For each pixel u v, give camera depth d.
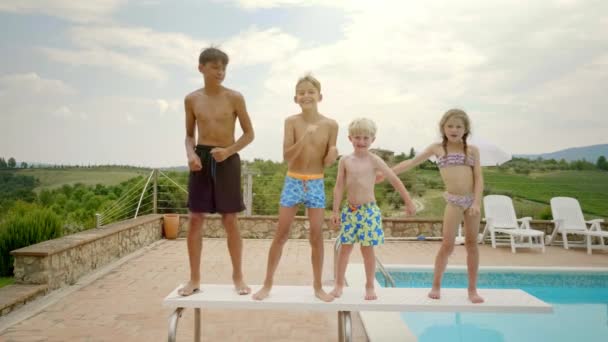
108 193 14.48
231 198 3.05
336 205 3.15
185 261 7.73
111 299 5.20
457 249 9.34
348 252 3.14
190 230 3.08
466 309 2.94
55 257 5.55
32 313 4.58
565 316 5.41
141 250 8.79
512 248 9.12
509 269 7.14
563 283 7.15
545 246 9.96
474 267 3.07
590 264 7.73
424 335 4.69
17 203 7.93
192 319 4.45
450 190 3.14
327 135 3.04
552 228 10.54
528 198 12.21
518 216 11.88
